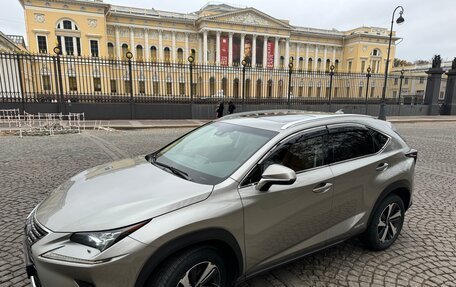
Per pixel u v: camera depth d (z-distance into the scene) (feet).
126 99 61.16
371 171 10.59
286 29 224.12
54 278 6.27
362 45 236.63
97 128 47.32
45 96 56.49
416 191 18.78
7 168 21.42
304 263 10.61
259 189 7.98
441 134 49.11
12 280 9.19
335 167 9.78
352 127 10.80
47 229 6.79
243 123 10.82
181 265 6.77
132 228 6.41
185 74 79.92
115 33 197.06
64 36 172.86
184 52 215.10
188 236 6.76
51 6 168.04
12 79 54.08
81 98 58.39
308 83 88.28
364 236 11.21
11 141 33.27
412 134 48.19
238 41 219.00
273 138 9.07
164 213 6.80
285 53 228.43
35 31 167.22
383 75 88.94
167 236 6.48
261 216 7.99
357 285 9.46
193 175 8.71
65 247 6.38
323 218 9.43
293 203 8.59
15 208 14.42
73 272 6.15
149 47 206.08
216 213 7.18
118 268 6.12
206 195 7.45
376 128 11.55
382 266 10.55
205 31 205.87
